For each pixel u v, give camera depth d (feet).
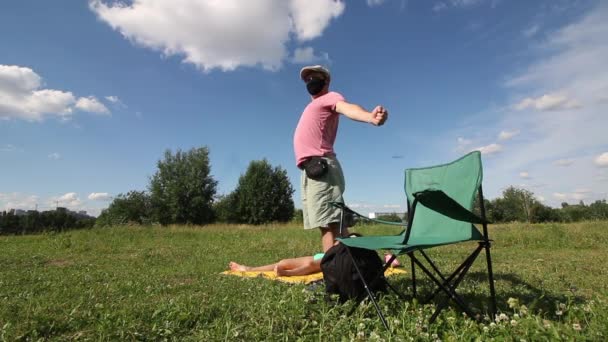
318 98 11.57
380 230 42.11
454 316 7.48
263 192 153.58
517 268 16.14
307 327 7.33
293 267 14.79
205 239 36.60
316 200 11.34
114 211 143.43
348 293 8.67
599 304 7.61
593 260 18.52
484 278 13.46
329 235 11.59
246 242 32.55
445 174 9.11
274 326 7.41
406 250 6.88
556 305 8.20
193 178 148.97
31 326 7.41
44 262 20.75
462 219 7.30
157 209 146.51
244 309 8.92
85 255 24.13
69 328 7.62
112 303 9.73
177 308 8.38
